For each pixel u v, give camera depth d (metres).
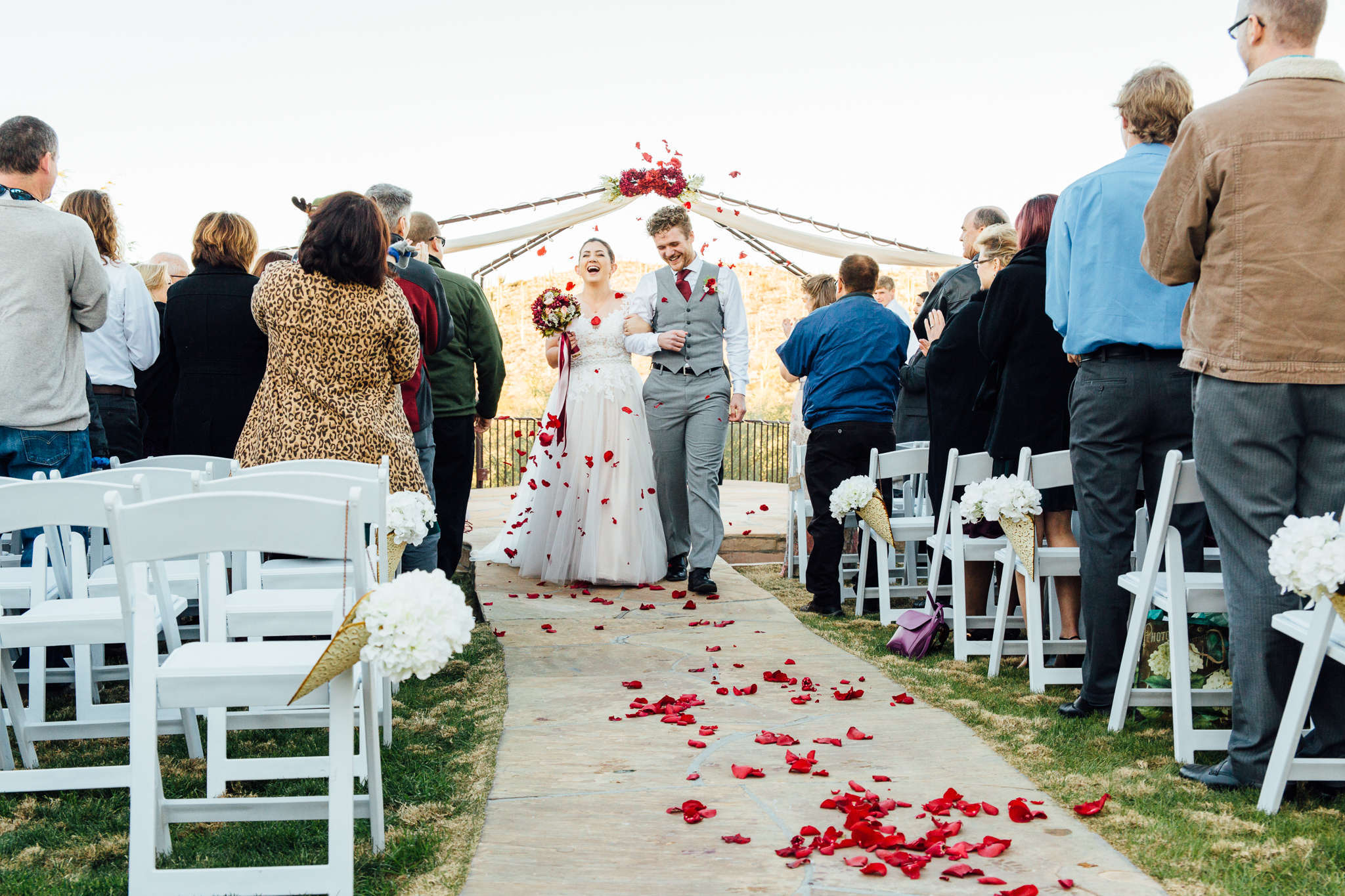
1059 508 4.17
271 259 5.49
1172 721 3.33
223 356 4.88
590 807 2.76
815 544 5.61
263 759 2.79
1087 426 3.40
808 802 2.78
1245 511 2.70
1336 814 2.57
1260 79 2.73
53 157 4.11
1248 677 2.72
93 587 3.47
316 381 3.75
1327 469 2.68
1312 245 2.59
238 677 2.21
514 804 2.79
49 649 3.97
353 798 2.23
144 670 2.17
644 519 6.33
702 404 6.16
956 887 2.25
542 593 6.09
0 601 3.35
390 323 3.78
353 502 2.19
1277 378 2.61
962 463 4.51
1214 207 2.74
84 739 3.34
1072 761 3.04
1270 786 2.60
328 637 3.94
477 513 10.33
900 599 5.70
